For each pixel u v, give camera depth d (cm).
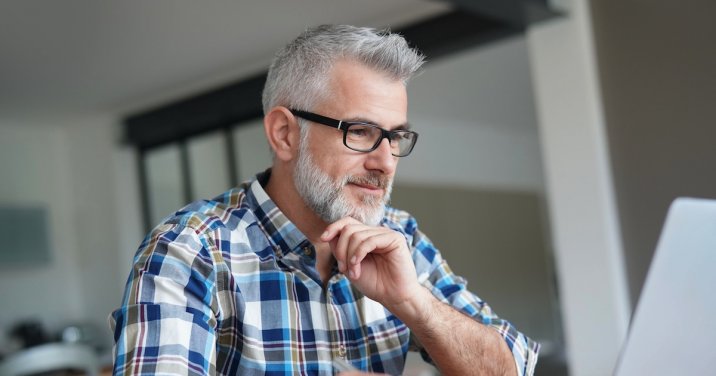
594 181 428
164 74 595
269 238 128
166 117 663
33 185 716
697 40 405
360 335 131
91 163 718
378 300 123
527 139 1010
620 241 426
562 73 438
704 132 404
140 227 705
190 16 476
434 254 153
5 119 689
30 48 509
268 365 122
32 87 599
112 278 702
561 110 439
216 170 652
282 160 131
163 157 693
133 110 685
